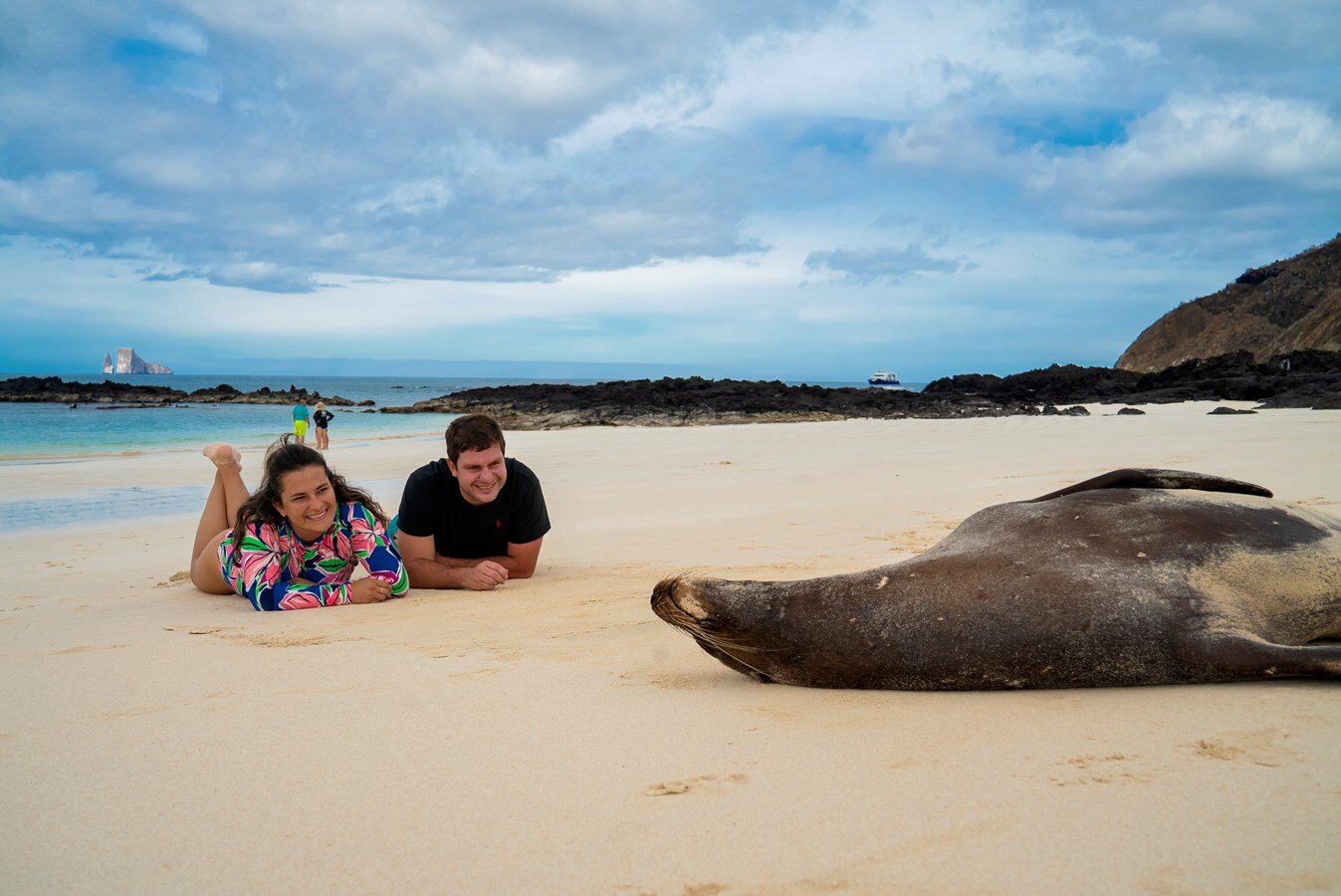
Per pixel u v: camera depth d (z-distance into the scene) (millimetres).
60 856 1949
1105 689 2768
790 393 45469
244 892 1779
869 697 2803
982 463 12117
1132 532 3072
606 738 2518
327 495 4871
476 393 54188
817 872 1764
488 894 1739
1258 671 2633
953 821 1941
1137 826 1884
